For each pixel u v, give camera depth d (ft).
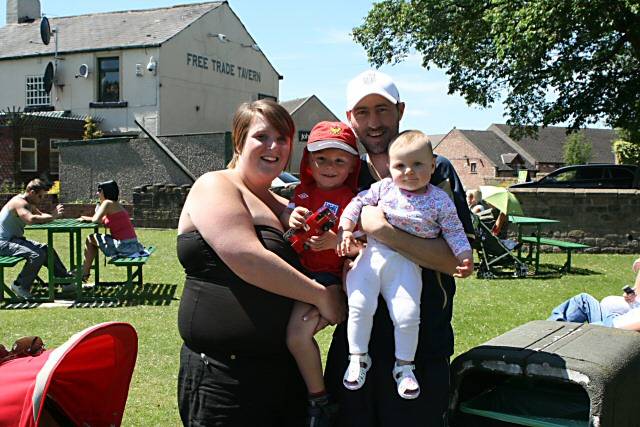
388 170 9.97
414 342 9.01
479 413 10.85
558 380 10.17
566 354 10.52
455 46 75.25
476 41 74.18
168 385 16.98
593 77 71.15
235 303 8.79
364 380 9.12
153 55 95.14
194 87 102.37
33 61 102.22
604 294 30.27
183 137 70.90
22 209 28.53
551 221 38.60
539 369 10.28
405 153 8.98
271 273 8.61
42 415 9.83
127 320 24.26
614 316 14.98
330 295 9.22
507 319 24.29
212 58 106.22
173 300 28.37
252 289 8.79
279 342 9.01
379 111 9.80
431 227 9.11
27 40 107.34
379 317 9.41
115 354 9.51
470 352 11.01
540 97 76.43
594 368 9.96
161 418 14.75
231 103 111.45
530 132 78.84
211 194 8.89
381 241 9.14
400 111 10.21
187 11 105.81
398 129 10.11
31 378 8.14
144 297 29.04
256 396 8.95
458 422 11.13
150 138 72.95
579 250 50.65
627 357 10.80
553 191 50.49
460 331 22.29
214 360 8.96
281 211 9.98
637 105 69.00
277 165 9.37
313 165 9.83
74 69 99.71
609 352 10.78
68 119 94.07
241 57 113.70
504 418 10.62
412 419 9.19
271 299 8.87
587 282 34.30
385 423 9.29
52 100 101.50
